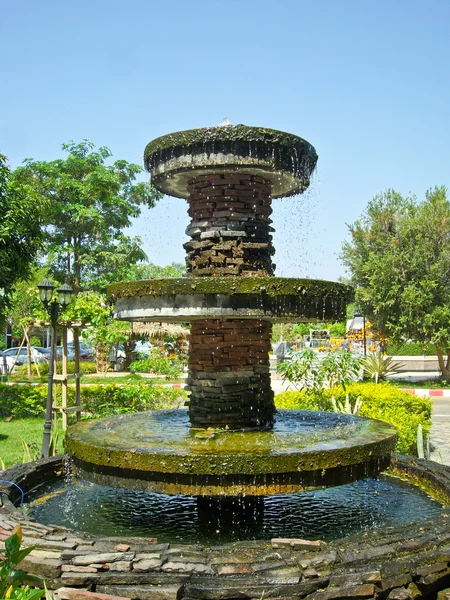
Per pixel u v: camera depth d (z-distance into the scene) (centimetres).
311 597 355
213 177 589
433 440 1184
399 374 2792
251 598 352
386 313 2225
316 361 1080
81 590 354
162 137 580
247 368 575
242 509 551
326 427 577
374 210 2333
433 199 2275
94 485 653
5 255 1385
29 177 3153
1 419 1445
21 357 3080
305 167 605
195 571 362
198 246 591
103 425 592
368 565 374
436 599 380
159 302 514
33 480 622
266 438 514
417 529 417
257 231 594
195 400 580
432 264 2192
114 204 3256
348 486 650
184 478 449
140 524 536
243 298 496
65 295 1023
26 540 396
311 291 508
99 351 2612
